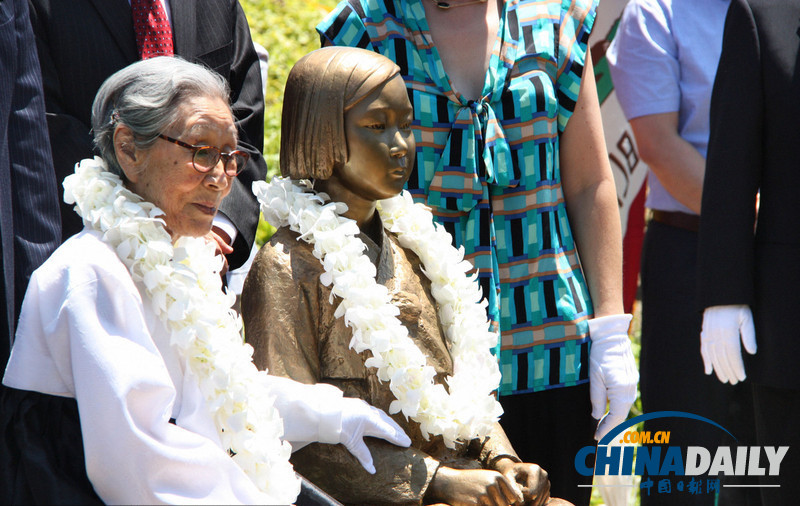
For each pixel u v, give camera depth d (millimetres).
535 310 6156
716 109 6473
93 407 4199
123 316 4371
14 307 5141
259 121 6523
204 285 4766
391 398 5129
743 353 6477
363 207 5332
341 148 5129
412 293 5363
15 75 5316
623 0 9203
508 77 6234
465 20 6320
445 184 6102
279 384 4855
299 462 4938
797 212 6227
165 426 4309
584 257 6453
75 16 5910
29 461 4297
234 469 4348
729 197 6309
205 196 4656
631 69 8227
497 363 5844
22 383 4387
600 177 6465
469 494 4859
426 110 6137
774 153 6289
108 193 4598
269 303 5012
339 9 6352
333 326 5082
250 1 15406
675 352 7805
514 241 6203
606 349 6180
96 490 4266
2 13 5305
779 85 6254
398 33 6254
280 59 13812
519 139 6199
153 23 6059
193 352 4609
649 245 8164
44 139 5383
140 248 4520
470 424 5176
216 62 6297
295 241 5156
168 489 4254
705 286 6344
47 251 5270
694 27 8078
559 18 6395
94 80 5918
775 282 6242
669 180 7926
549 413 6250
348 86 5117
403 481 4875
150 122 4523
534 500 5129
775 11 6352
